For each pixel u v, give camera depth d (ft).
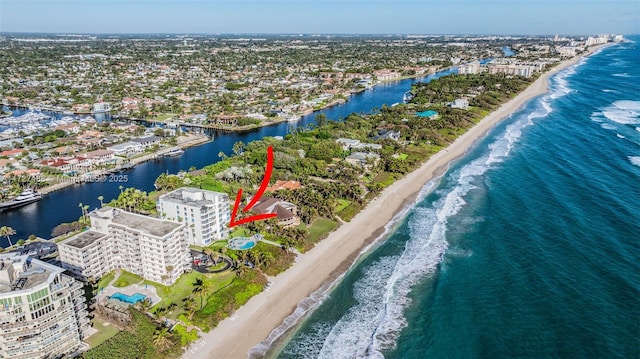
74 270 460.14
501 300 430.61
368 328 404.36
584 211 604.90
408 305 432.66
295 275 485.56
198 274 479.41
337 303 440.45
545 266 480.23
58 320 347.56
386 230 590.55
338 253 532.32
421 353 371.97
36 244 543.80
